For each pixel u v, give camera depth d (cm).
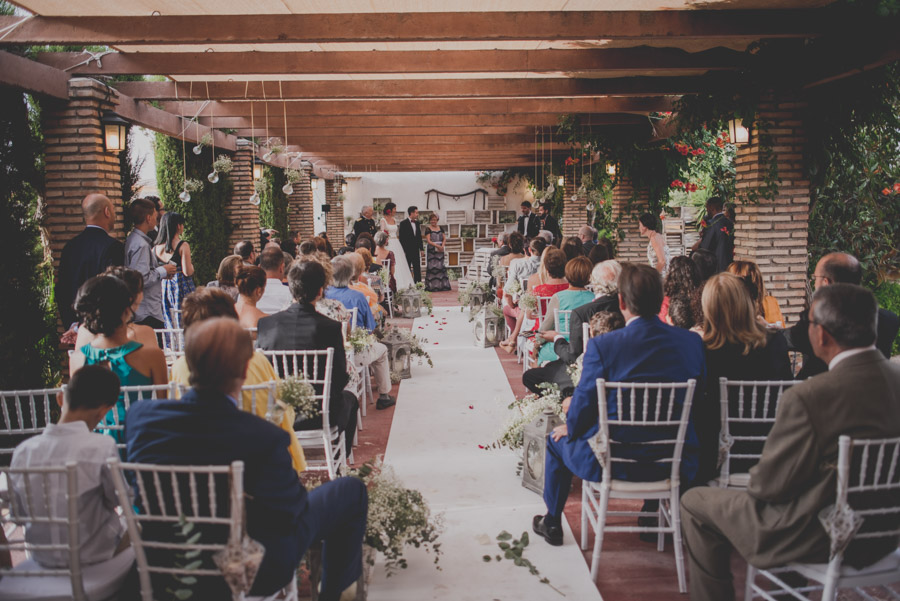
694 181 1284
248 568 178
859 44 519
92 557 217
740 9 504
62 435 215
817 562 208
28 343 571
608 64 616
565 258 605
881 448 192
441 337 890
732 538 222
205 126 988
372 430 508
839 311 199
